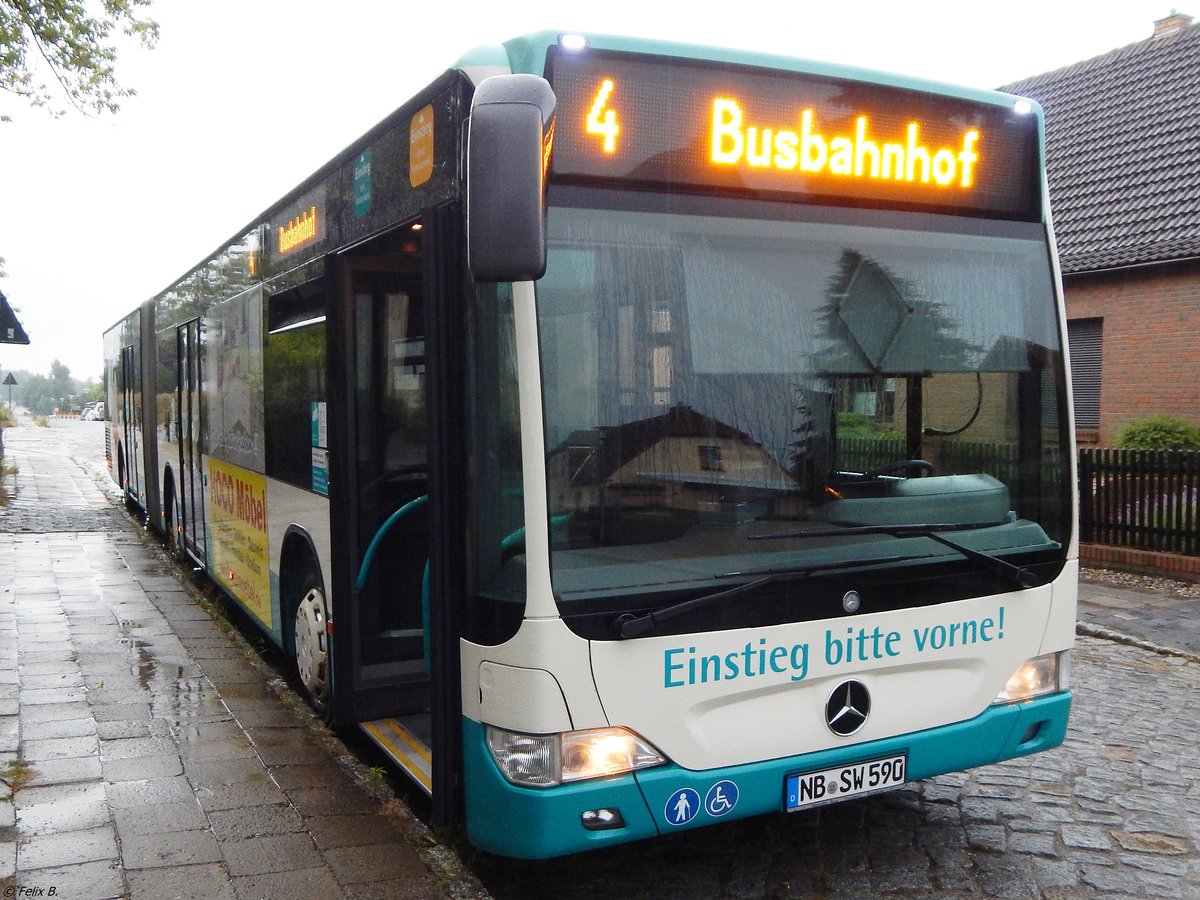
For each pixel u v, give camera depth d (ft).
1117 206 53.83
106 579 32.94
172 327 35.06
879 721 12.50
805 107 12.43
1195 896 13.43
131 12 44.57
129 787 15.23
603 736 11.11
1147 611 32.12
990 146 13.65
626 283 11.44
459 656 12.05
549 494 10.98
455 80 12.00
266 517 21.52
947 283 13.25
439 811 12.28
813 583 11.98
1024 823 15.69
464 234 11.76
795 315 12.28
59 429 211.82
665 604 11.28
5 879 12.27
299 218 18.86
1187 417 48.75
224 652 23.44
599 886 13.50
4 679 21.01
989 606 13.20
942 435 13.12
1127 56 62.59
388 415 16.89
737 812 11.71
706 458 11.66
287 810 14.49
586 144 11.35
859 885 13.57
